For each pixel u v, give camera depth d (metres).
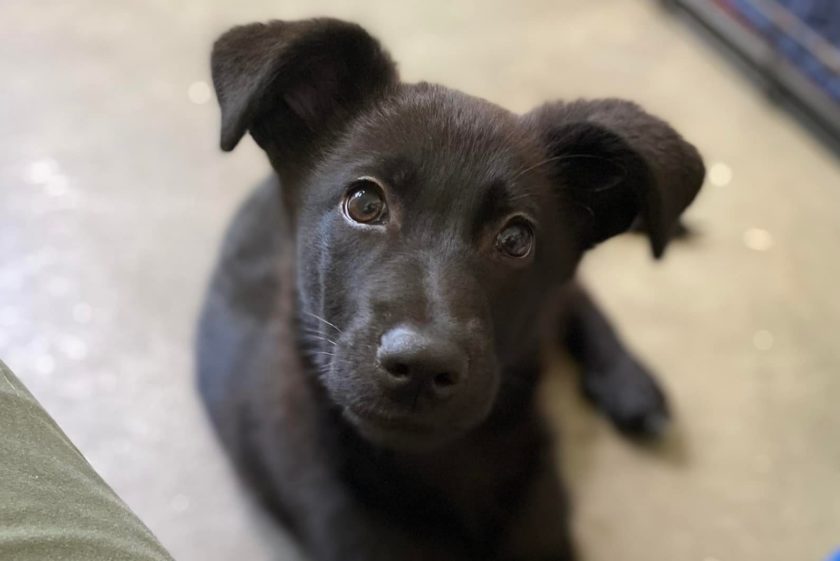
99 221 0.69
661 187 0.47
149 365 0.63
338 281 0.46
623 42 0.87
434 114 0.47
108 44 0.80
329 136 0.49
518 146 0.48
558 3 0.90
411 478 0.53
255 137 0.50
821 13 0.78
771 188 0.76
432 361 0.43
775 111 0.82
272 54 0.47
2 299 0.65
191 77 0.78
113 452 0.60
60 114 0.74
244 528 0.58
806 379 0.66
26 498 0.35
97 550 0.34
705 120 0.80
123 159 0.73
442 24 0.86
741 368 0.66
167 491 0.59
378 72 0.49
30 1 0.82
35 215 0.69
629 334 0.67
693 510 0.60
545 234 0.48
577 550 0.57
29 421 0.37
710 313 0.69
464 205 0.45
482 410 0.46
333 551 0.54
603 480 0.61
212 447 0.61
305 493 0.55
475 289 0.45
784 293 0.70
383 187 0.46
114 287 0.66
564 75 0.83
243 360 0.60
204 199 0.71
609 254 0.71
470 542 0.55
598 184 0.51
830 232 0.73
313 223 0.48
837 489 0.61
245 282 0.62
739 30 0.85
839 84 0.78
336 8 0.86
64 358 0.63
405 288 0.44
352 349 0.45
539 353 0.54
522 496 0.55
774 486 0.61
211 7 0.84
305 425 0.54
